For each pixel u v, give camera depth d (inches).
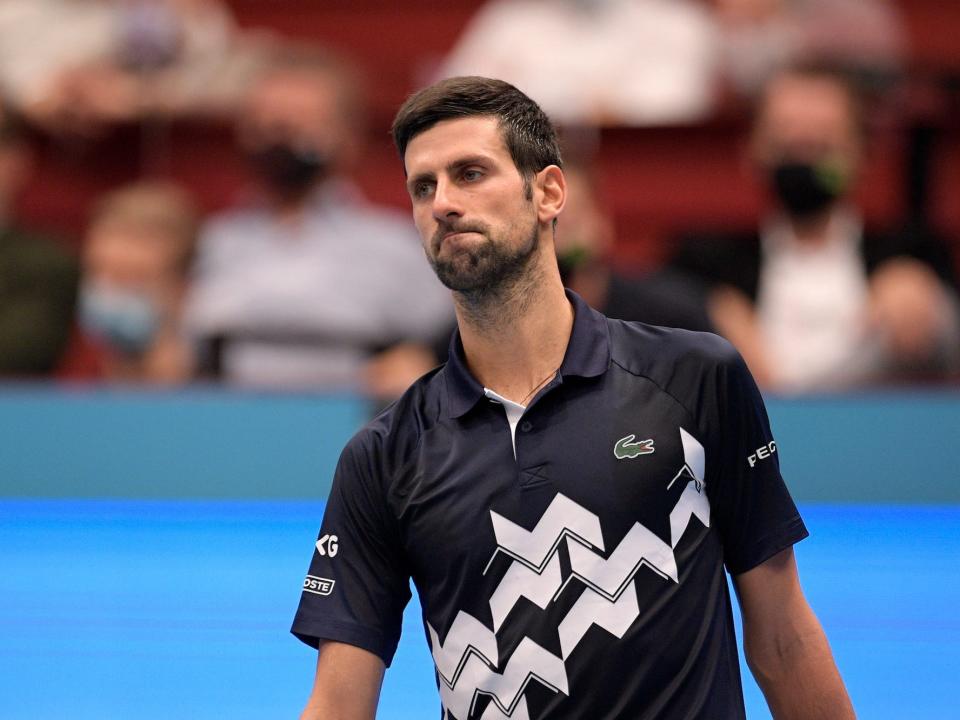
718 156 903.7
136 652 553.0
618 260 863.1
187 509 714.2
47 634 574.2
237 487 708.0
